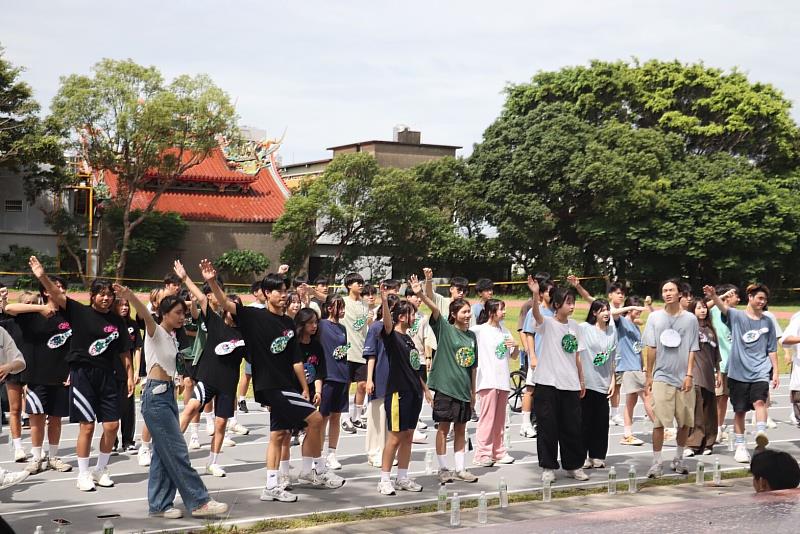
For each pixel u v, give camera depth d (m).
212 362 9.89
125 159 47.44
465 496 9.33
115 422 9.46
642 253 53.22
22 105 46.47
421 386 9.57
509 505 8.95
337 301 10.62
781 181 55.75
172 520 8.14
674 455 12.06
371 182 51.03
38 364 10.05
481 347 11.11
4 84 46.31
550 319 10.11
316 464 9.73
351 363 13.59
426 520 8.25
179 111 46.41
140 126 46.09
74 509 8.52
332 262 52.59
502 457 11.20
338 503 8.95
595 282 53.00
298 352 9.02
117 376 9.45
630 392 12.80
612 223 50.88
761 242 51.19
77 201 50.75
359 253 52.62
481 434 11.09
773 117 56.25
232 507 8.66
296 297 10.95
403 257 53.16
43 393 10.08
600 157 49.53
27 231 50.12
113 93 45.97
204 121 47.31
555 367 10.02
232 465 10.86
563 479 10.37
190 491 8.17
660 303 49.19
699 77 56.44
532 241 50.91
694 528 3.07
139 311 8.22
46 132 46.62
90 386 9.29
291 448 12.16
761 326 11.67
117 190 49.78
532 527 3.29
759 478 4.51
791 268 54.03
